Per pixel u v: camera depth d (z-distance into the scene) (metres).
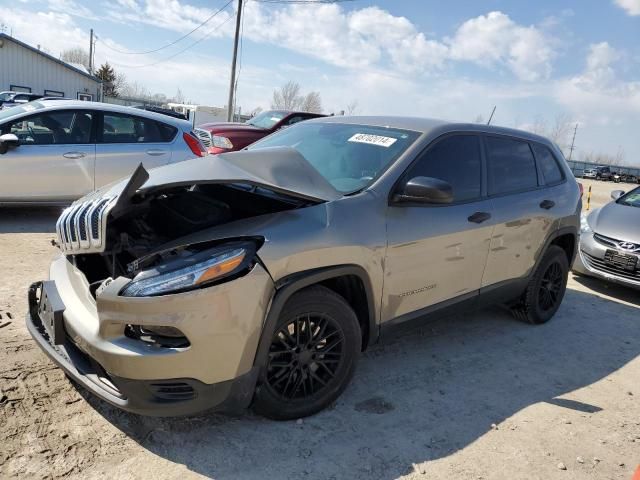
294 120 11.92
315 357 2.98
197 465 2.58
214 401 2.56
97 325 2.56
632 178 57.09
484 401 3.49
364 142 3.72
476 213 3.84
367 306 3.17
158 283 2.42
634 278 6.11
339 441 2.88
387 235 3.17
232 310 2.48
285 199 3.05
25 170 6.62
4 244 5.82
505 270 4.29
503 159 4.31
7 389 2.97
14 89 31.23
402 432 3.03
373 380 3.62
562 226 4.86
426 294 3.57
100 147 7.08
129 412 2.68
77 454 2.56
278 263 2.63
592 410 3.51
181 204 3.20
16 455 2.49
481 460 2.85
